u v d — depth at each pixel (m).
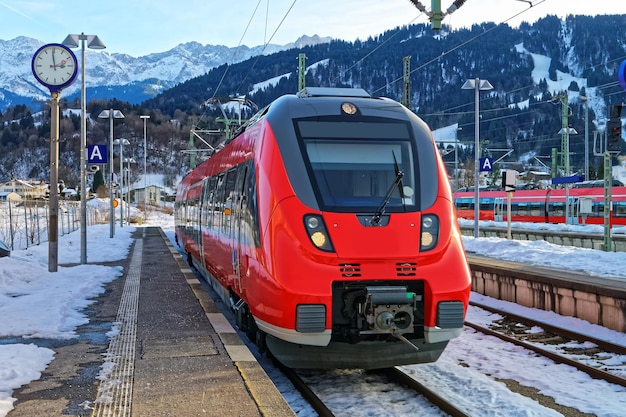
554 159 48.16
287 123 7.51
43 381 5.86
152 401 5.21
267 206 6.96
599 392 6.93
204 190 14.09
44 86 14.56
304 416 6.24
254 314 7.09
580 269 14.76
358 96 8.45
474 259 16.84
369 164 7.27
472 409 6.14
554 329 10.03
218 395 5.36
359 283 6.54
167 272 15.30
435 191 7.20
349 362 6.79
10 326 8.22
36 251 21.23
